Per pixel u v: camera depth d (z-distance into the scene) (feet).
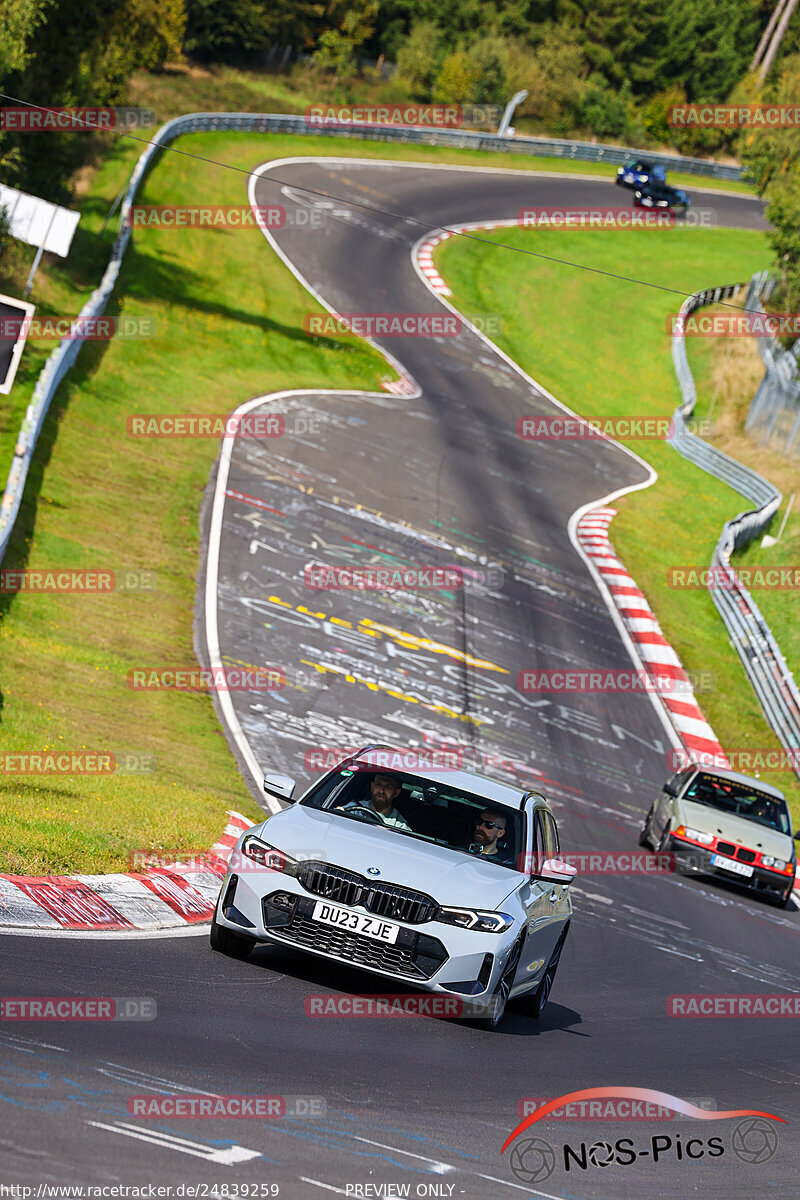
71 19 252.21
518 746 148.15
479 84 591.78
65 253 220.23
